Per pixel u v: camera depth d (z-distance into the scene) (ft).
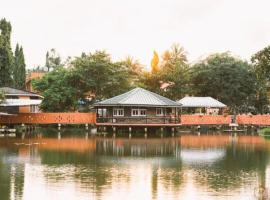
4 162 158.30
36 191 114.83
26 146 206.28
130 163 159.84
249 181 127.54
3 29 331.36
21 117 301.02
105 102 289.94
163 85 394.93
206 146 216.13
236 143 231.09
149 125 286.87
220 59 384.27
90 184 123.13
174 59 406.00
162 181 127.54
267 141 242.99
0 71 324.60
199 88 382.83
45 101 323.57
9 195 111.04
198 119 314.14
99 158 171.32
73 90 326.85
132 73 396.37
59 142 226.38
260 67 150.10
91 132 294.25
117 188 118.83
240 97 370.94
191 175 136.67
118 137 259.80
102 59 332.60
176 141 239.91
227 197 110.01
